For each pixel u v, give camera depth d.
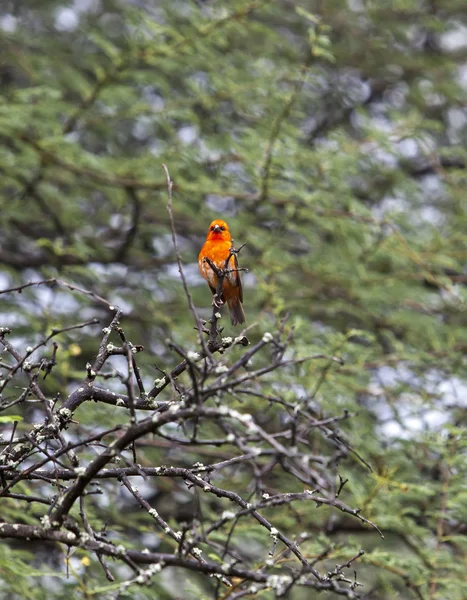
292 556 8.87
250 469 11.24
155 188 13.52
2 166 13.29
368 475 10.53
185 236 16.94
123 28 17.97
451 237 14.42
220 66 14.67
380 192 16.44
